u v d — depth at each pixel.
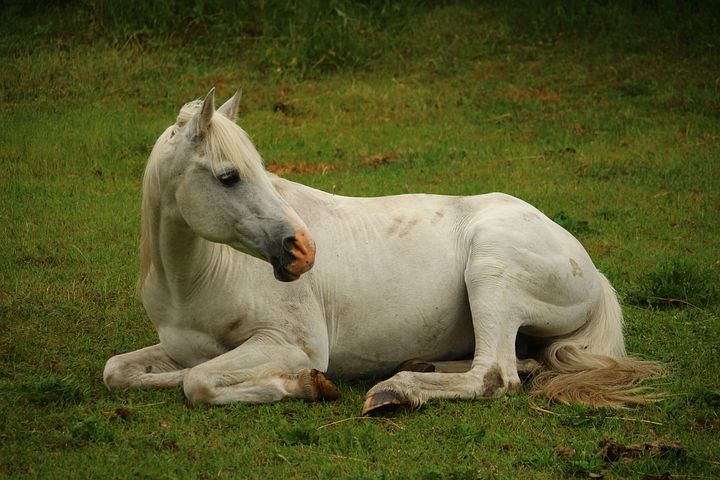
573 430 8.34
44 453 7.58
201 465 7.45
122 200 16.03
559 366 9.59
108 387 8.95
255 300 8.86
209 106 7.96
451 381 8.85
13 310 11.30
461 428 8.13
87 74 21.98
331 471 7.41
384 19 25.89
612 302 10.19
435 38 25.67
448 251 9.60
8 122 19.31
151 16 24.03
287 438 7.89
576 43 25.39
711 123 20.66
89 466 7.38
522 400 8.95
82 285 12.25
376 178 17.34
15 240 13.85
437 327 9.55
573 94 22.52
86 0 24.47
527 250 9.38
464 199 10.15
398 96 22.28
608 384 9.12
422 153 18.98
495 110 21.70
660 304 12.16
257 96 21.83
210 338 8.98
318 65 23.80
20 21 24.25
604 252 14.20
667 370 9.66
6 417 8.23
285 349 8.83
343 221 9.52
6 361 9.84
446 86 23.03
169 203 8.36
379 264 9.38
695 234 15.01
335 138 19.73
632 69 23.80
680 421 8.49
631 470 7.46
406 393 8.55
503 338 9.15
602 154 19.12
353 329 9.33
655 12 26.67
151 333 10.91
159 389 8.89
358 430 8.07
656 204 16.47
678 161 18.62
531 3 26.81
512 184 17.28
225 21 24.66
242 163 8.04
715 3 26.36
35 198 15.77
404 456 7.73
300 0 25.33
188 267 8.62
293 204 9.39
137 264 13.20
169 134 8.43
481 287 9.21
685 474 7.45
